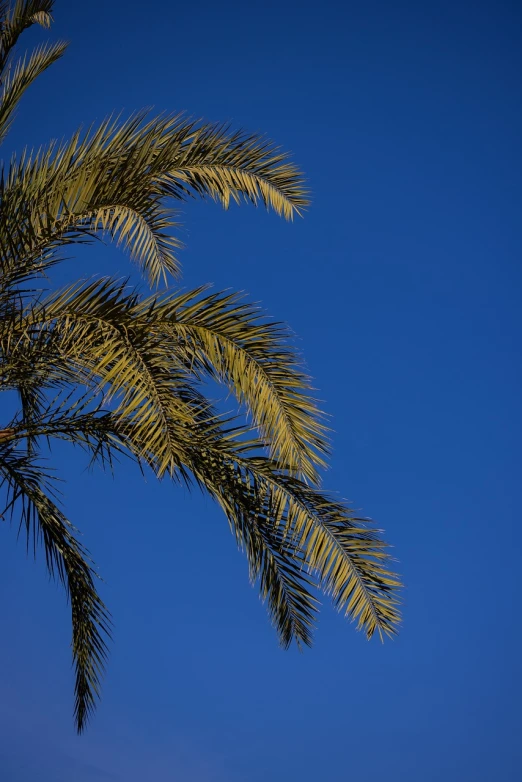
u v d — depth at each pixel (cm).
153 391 564
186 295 652
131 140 688
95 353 593
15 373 669
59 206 640
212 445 685
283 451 627
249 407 633
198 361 688
